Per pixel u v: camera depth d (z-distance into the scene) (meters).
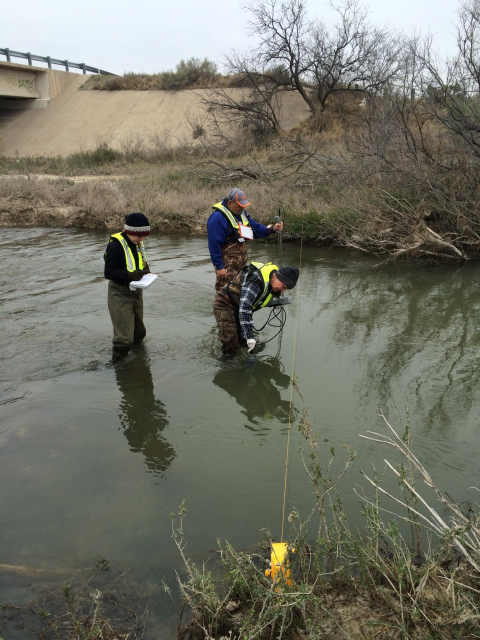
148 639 2.31
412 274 7.93
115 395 4.50
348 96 23.61
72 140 31.03
